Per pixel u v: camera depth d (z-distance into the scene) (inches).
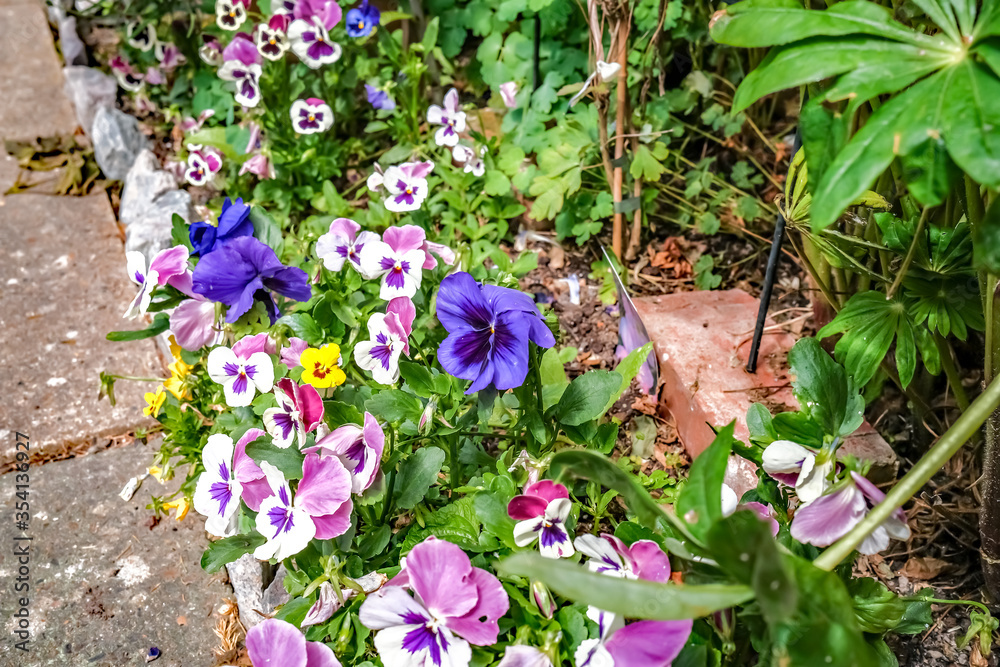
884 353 15.2
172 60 32.3
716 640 12.2
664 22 22.6
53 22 40.4
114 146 30.2
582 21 26.0
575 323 22.1
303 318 15.9
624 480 10.6
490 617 11.8
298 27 24.4
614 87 23.0
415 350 16.6
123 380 22.8
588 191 23.8
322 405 13.7
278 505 13.1
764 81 10.7
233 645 16.2
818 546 12.1
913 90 9.7
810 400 12.2
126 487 17.4
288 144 26.3
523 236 24.7
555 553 12.7
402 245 15.6
